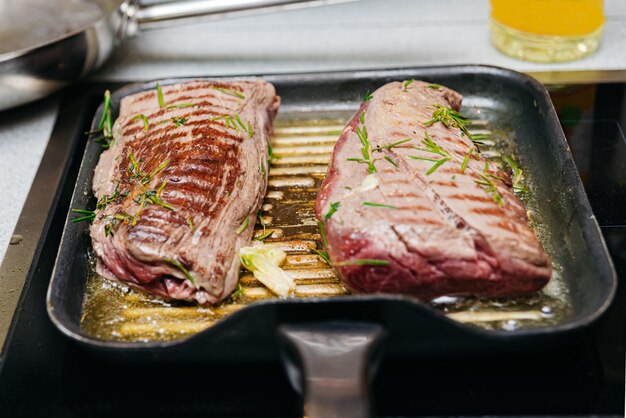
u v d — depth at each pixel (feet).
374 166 1.57
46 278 1.62
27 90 1.91
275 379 1.46
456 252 1.44
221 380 1.46
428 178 1.53
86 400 1.44
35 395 1.45
